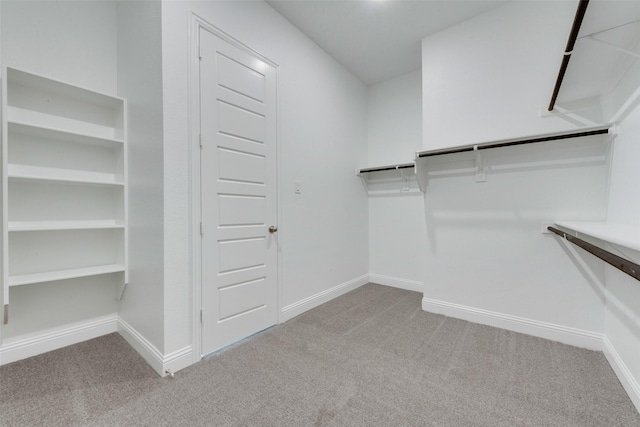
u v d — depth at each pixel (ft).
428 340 6.89
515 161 7.45
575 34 4.08
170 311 5.54
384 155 12.00
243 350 6.42
